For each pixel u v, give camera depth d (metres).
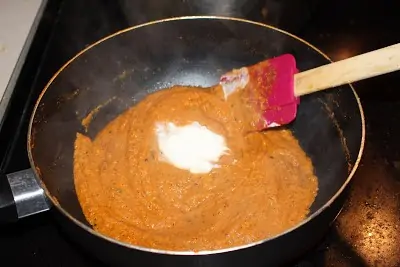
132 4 0.60
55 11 0.58
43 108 0.42
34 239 0.42
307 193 0.44
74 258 0.40
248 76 0.47
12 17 0.54
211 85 0.53
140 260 0.32
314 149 0.47
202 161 0.46
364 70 0.37
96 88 0.49
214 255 0.30
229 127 0.48
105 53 0.48
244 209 0.42
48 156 0.42
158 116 0.49
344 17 0.60
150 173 0.45
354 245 0.40
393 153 0.47
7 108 0.47
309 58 0.47
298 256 0.36
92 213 0.42
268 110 0.46
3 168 0.46
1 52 0.50
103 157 0.48
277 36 0.48
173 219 0.42
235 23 0.49
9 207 0.35
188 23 0.49
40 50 0.54
